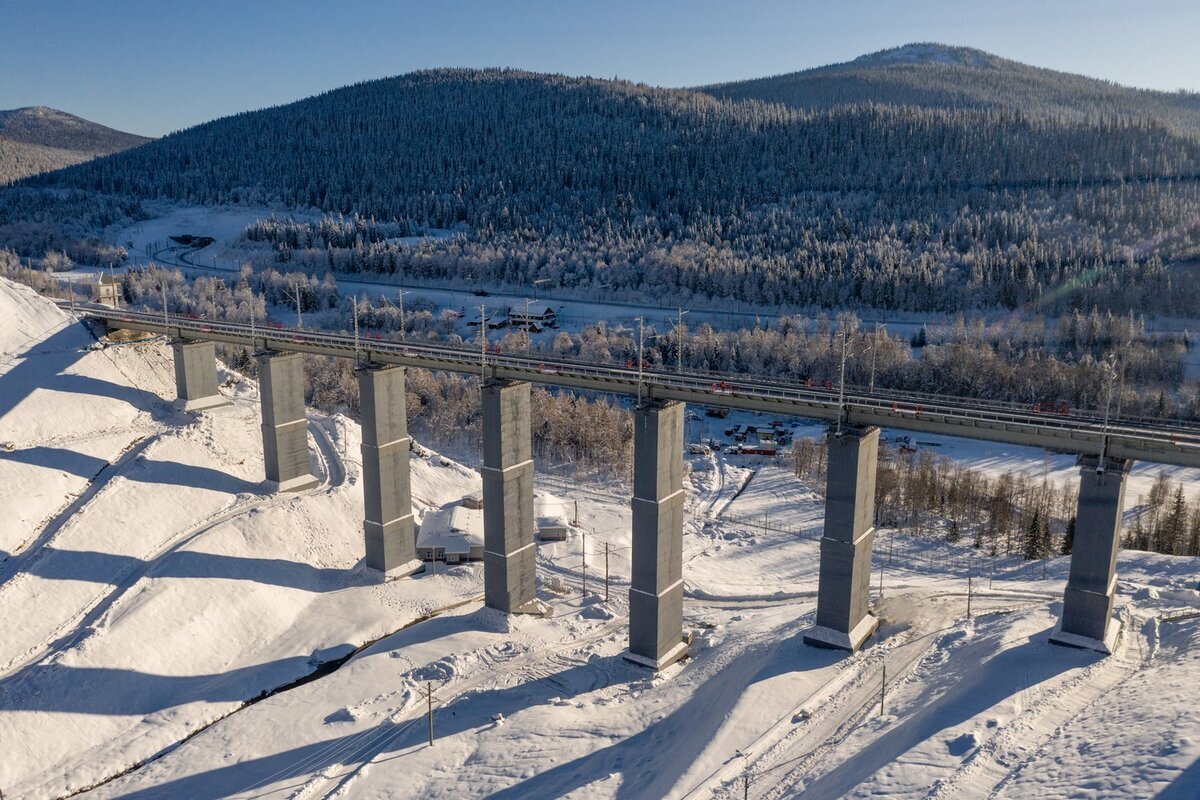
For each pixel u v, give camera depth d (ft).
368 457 297.53
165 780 202.39
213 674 248.32
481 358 266.16
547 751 200.34
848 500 216.74
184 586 266.77
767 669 214.28
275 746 212.43
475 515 343.87
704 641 256.52
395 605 286.66
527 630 266.57
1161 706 151.12
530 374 253.85
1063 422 197.57
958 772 145.69
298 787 194.70
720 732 188.24
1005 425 199.52
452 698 230.07
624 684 232.94
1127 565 286.46
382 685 235.81
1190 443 178.70
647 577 236.02
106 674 233.96
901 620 240.12
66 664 231.50
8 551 276.21
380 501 298.56
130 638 245.04
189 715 228.22
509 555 268.00
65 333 392.68
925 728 165.78
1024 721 162.09
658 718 210.79
